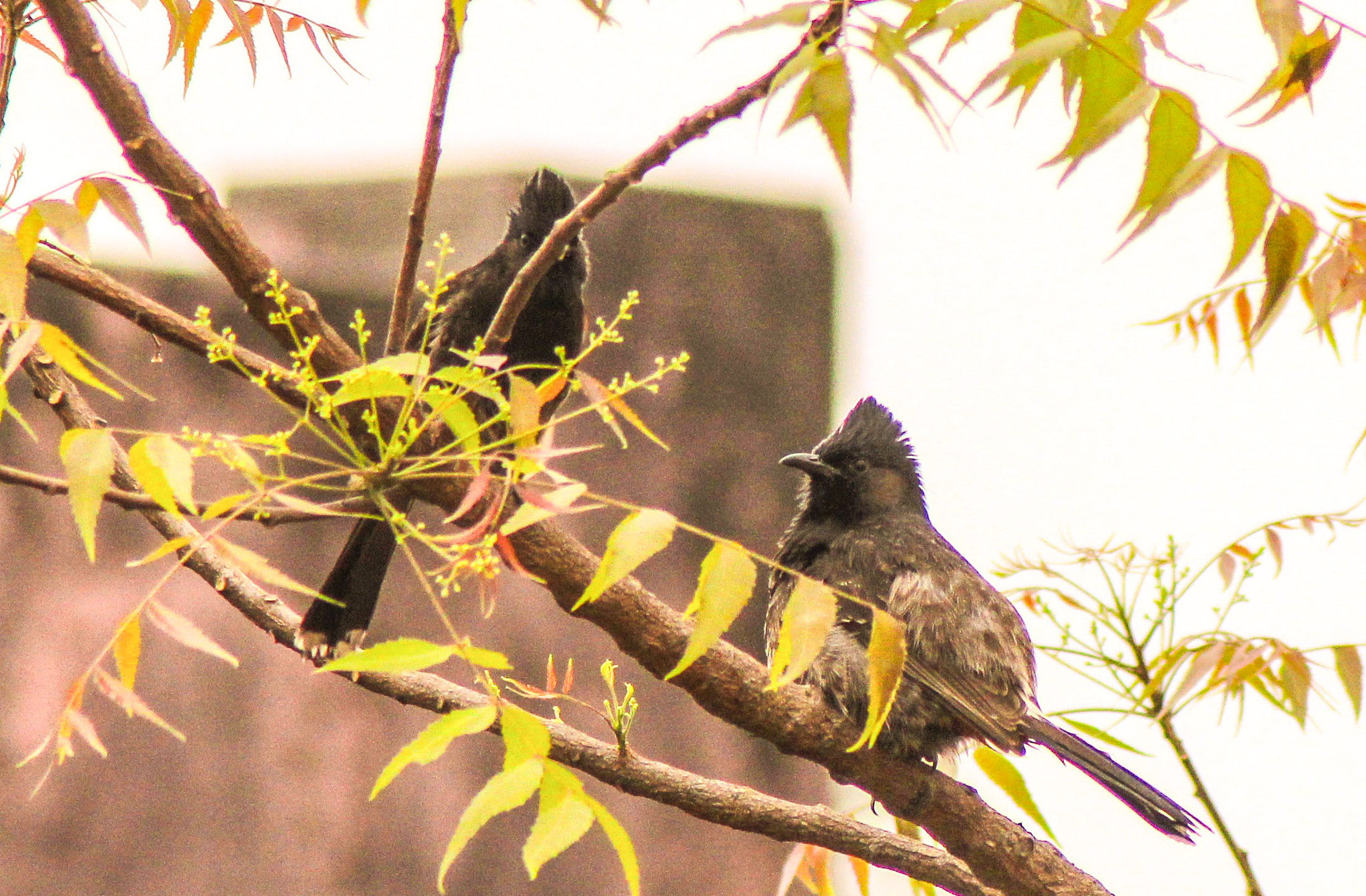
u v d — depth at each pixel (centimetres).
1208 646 774
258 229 2288
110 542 1841
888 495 1073
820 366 2319
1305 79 473
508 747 414
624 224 2227
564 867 1939
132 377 1834
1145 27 449
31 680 1780
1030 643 959
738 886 2012
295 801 1831
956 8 431
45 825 1758
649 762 748
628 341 2197
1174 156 449
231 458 436
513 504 643
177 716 1817
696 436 2200
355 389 491
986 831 786
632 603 698
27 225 416
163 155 565
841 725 780
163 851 1788
